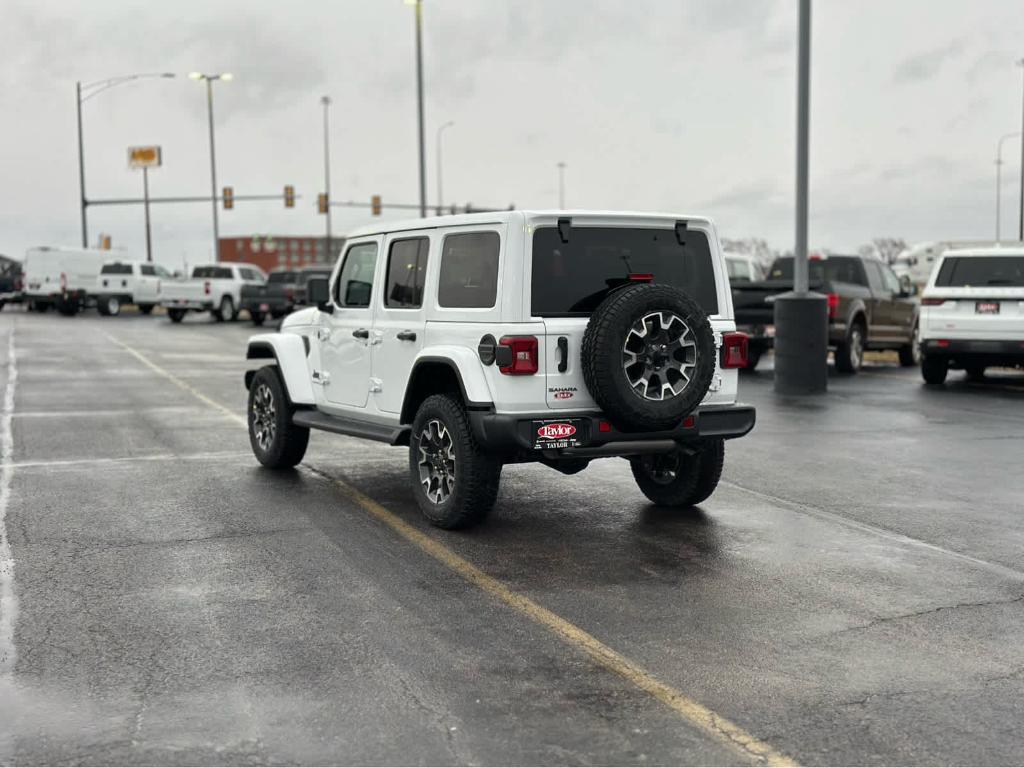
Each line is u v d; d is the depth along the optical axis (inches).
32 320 1593.3
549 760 149.2
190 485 346.0
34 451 414.0
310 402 356.2
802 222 607.8
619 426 268.2
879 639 199.0
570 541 273.3
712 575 242.2
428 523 292.4
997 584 235.5
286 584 234.7
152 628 205.3
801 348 606.5
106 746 153.9
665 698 170.7
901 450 414.6
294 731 158.7
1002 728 159.3
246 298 1470.2
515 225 265.3
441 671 182.7
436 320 288.2
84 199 2146.9
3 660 188.5
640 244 281.0
